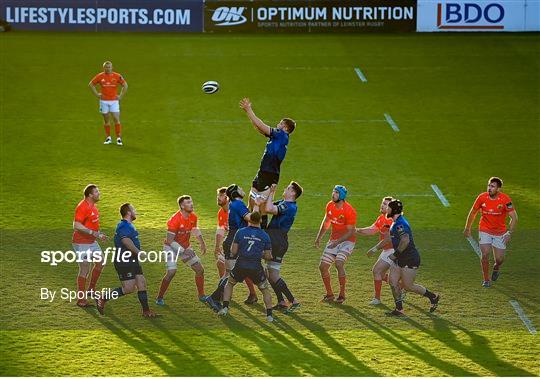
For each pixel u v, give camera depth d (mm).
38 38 141250
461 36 145500
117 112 101188
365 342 59438
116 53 134125
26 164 95750
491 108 116062
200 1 146750
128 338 59719
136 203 85250
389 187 91500
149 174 93500
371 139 105375
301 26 147125
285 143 65188
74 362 56250
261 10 146875
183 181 91750
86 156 98312
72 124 108312
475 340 59875
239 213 64062
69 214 83000
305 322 62375
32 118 109875
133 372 55031
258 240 61406
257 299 65875
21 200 86125
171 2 146750
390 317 63250
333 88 122125
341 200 64938
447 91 121812
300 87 122375
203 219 82000
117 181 91188
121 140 102625
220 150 101250
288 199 64438
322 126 109125
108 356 57125
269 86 122500
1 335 59781
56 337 59656
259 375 54844
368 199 88188
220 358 57000
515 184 92500
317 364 56281
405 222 62219
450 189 91062
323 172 95188
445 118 112500
